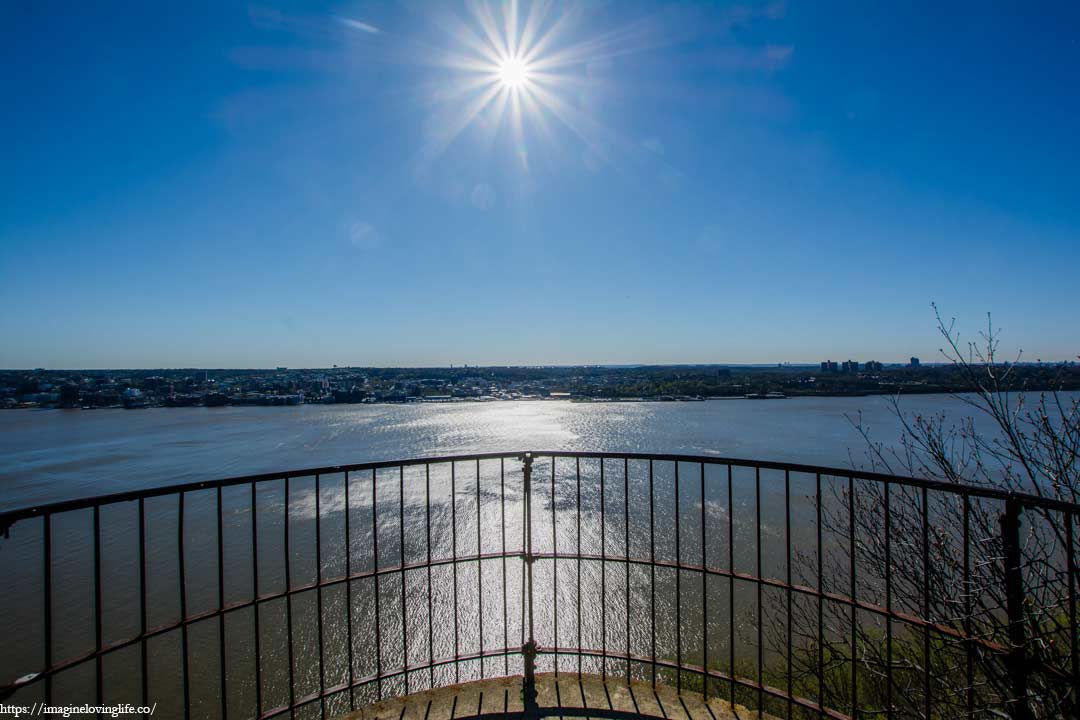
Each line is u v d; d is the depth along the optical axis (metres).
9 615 17.28
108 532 24.69
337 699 13.65
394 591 18.88
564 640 15.66
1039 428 4.09
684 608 16.72
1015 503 2.33
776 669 7.95
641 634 15.44
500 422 66.44
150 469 37.47
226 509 28.03
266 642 16.08
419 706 3.20
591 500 28.44
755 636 14.41
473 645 15.95
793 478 30.97
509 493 30.03
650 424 59.28
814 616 8.16
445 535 23.98
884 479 2.74
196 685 14.02
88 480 34.25
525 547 3.49
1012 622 2.40
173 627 2.77
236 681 14.30
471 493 30.34
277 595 3.02
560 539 22.89
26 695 13.59
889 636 2.76
